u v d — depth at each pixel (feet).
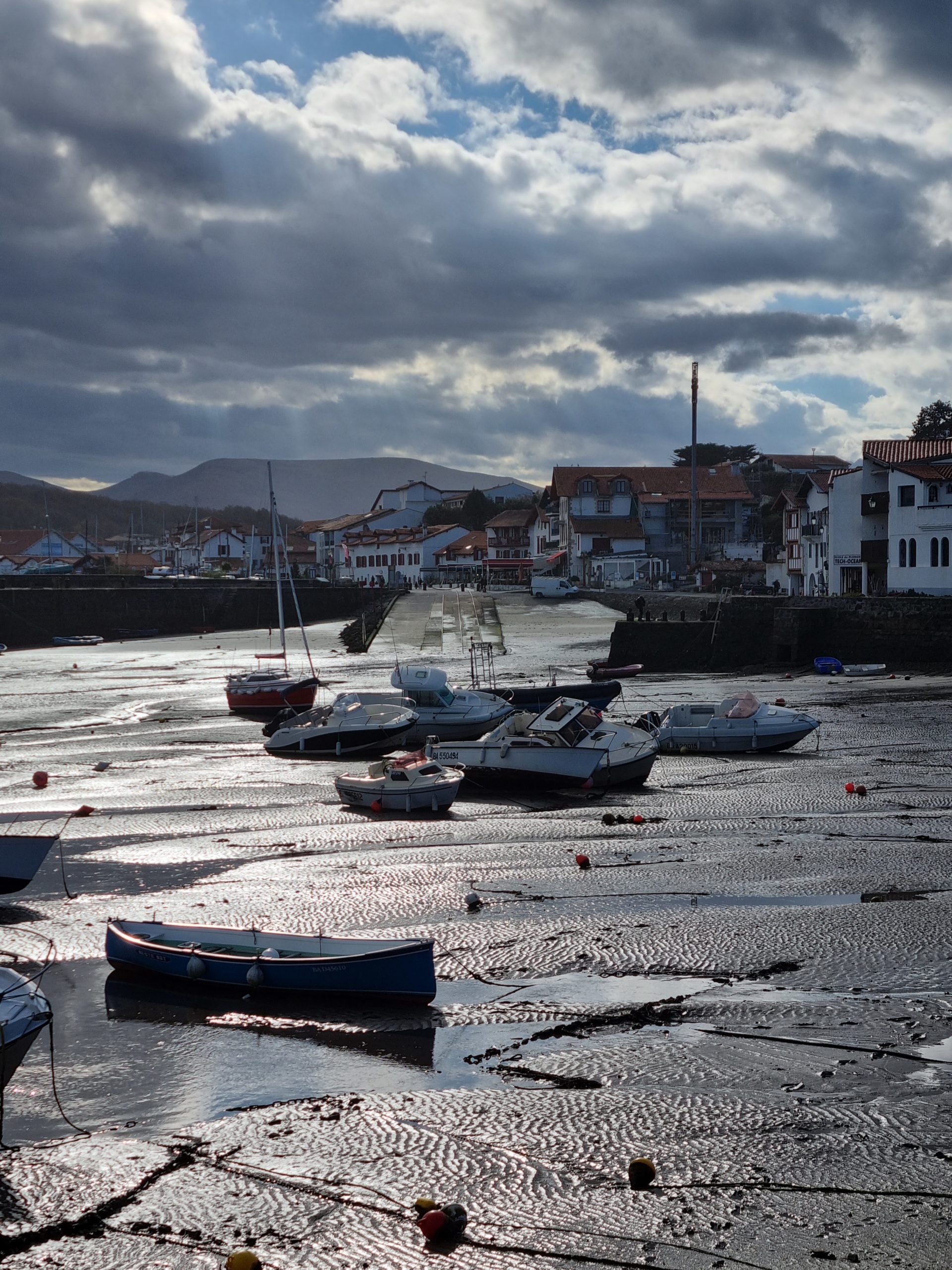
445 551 498.28
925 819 85.25
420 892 67.51
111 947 55.01
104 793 103.14
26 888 71.15
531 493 631.97
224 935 55.06
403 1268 31.17
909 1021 47.14
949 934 57.98
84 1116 40.73
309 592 378.32
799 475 448.65
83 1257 32.07
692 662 205.98
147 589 352.69
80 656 262.26
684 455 552.41
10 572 509.35
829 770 106.73
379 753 124.88
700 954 55.72
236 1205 34.55
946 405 398.21
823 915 61.36
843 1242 31.78
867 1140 37.52
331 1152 37.65
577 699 137.59
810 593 277.85
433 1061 44.60
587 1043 45.83
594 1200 34.27
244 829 87.25
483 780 99.04
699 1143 37.52
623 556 377.30
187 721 153.99
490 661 188.24
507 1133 38.55
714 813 89.40
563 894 66.64
